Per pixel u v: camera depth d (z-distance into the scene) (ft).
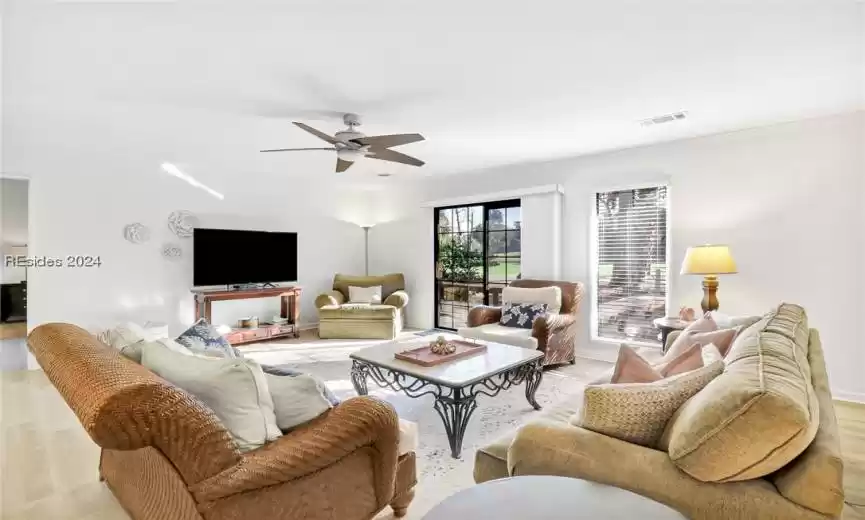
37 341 5.23
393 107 10.59
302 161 17.04
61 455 8.70
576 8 6.41
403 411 10.70
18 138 13.32
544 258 16.74
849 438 9.02
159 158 16.29
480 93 9.73
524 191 17.16
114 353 4.74
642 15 6.62
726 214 12.91
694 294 13.53
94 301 15.87
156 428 3.74
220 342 8.30
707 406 3.83
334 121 11.61
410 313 22.43
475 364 9.73
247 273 19.25
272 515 4.50
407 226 22.47
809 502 3.44
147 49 7.60
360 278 21.93
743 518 3.62
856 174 11.02
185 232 17.99
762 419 3.47
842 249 11.21
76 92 9.53
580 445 4.58
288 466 4.56
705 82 9.14
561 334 14.32
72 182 15.40
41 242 14.87
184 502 4.15
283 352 17.10
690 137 13.38
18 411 10.97
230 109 10.65
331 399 5.75
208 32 7.04
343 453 5.03
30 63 8.10
